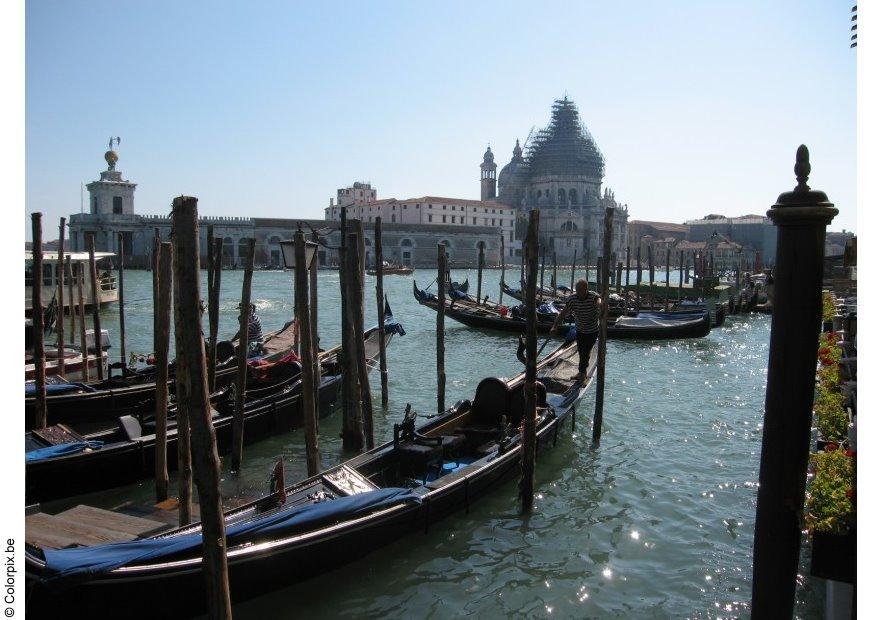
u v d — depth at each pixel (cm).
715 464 1065
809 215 355
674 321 2584
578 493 935
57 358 1535
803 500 380
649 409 1437
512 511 868
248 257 1040
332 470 786
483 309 2788
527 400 855
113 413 1218
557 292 3750
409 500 743
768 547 386
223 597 528
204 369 520
